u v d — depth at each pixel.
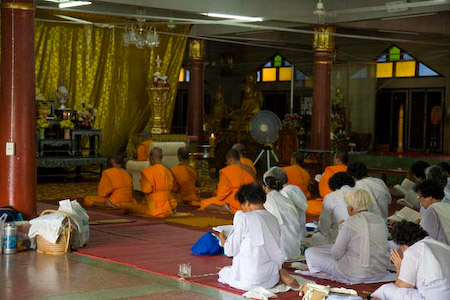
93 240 7.50
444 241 5.39
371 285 5.46
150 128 15.37
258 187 5.41
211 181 15.20
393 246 6.08
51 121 13.72
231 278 5.40
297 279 5.58
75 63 14.76
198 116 16.34
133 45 15.41
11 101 7.28
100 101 15.30
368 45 20.17
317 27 13.30
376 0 12.00
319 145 13.67
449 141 19.44
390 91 20.64
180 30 15.69
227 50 22.67
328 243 6.41
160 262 6.32
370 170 13.48
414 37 18.58
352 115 20.23
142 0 11.27
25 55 7.31
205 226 8.72
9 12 7.26
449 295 4.18
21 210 7.31
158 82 15.05
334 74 20.58
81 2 11.29
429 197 5.62
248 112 19.89
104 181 10.28
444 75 19.48
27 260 6.32
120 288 5.32
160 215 9.36
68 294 5.10
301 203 6.95
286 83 21.92
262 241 5.23
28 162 7.36
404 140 20.41
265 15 12.12
